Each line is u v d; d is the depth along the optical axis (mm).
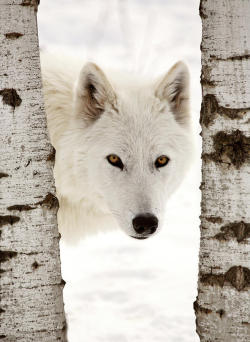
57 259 5551
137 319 9891
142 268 13148
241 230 5367
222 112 5395
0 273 5285
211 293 5520
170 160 8078
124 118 7977
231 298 5418
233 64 5324
